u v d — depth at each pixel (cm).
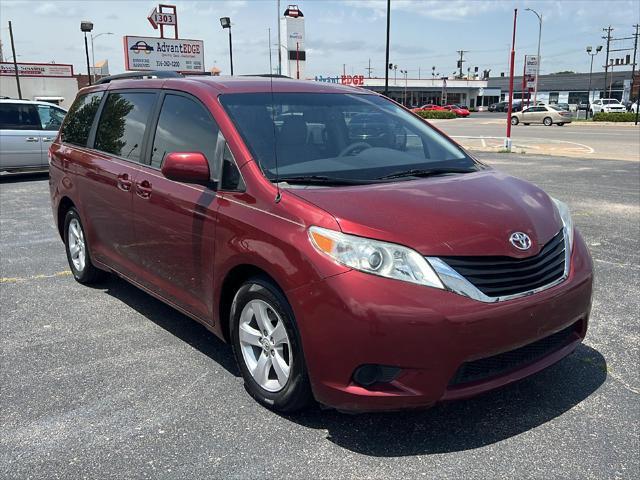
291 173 337
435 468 275
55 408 332
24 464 281
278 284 299
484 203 318
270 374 327
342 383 279
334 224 283
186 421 317
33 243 724
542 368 306
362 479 268
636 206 911
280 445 294
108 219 466
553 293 300
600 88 9731
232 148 348
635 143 2369
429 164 388
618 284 536
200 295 368
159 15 4444
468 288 276
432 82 9894
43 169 1293
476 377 286
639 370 370
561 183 1163
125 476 271
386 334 266
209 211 345
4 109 1245
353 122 407
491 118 6125
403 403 273
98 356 400
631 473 269
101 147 488
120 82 499
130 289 545
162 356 399
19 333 440
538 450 288
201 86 396
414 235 280
